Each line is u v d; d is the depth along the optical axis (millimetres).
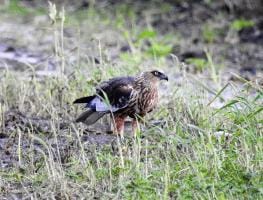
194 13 24297
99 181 11047
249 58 20406
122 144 12422
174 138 11508
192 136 12000
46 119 13977
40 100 14461
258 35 22188
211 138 11789
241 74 18875
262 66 19688
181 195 10344
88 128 13430
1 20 24500
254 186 10375
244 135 11547
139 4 25547
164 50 18984
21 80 15391
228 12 24203
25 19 24688
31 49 20703
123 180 10773
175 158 11484
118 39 21484
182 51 20844
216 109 13250
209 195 10273
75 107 14164
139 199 10328
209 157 11172
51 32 22297
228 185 10516
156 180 10766
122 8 25156
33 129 13273
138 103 12867
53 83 14859
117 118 13023
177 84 15383
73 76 14867
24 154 12242
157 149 11797
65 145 12555
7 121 13773
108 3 25703
